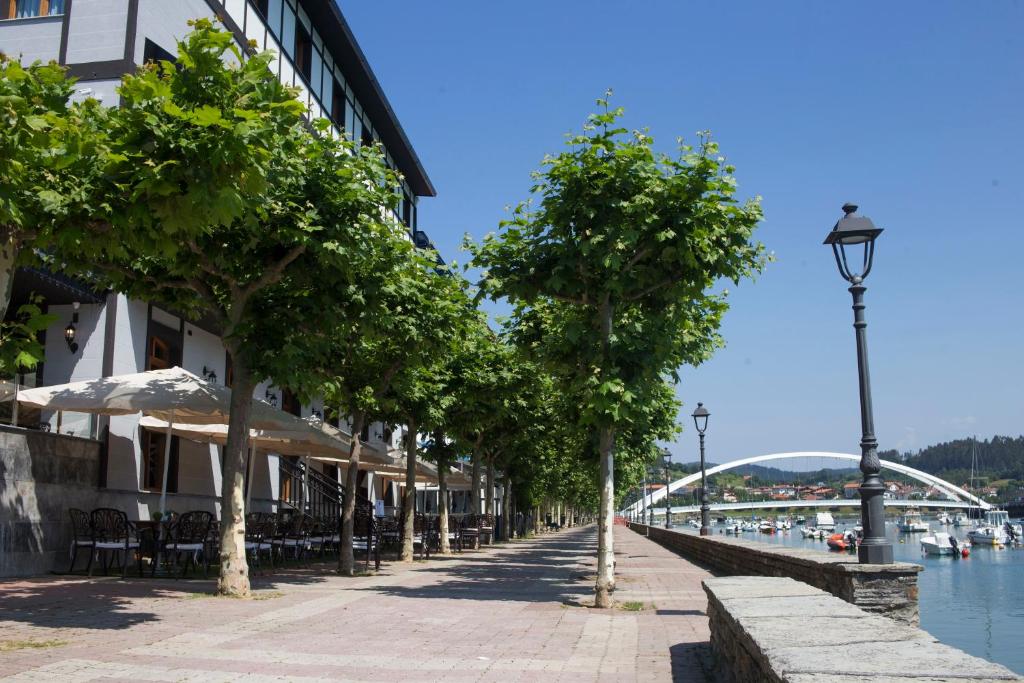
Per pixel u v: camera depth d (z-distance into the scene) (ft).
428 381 72.33
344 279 40.01
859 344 30.27
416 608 36.32
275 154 32.42
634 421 41.06
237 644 25.23
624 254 39.52
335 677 20.58
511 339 51.96
